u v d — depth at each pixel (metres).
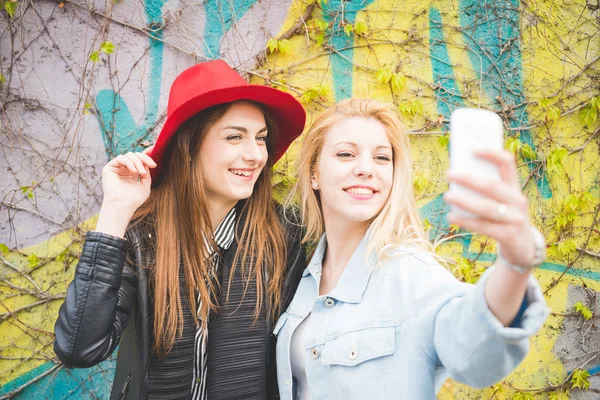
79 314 1.33
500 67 2.52
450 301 1.02
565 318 2.53
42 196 2.43
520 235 0.69
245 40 2.47
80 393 2.41
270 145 1.81
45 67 2.44
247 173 1.65
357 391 1.26
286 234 1.79
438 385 1.27
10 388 2.39
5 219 2.42
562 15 2.54
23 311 2.41
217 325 1.61
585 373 2.49
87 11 2.44
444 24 2.52
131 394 1.52
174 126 1.59
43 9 2.43
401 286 1.25
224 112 1.61
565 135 2.53
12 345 2.40
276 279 1.68
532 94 2.52
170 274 1.57
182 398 1.56
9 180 2.43
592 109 2.50
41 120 2.44
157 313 1.52
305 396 1.49
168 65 2.46
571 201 2.49
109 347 1.38
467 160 0.71
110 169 1.50
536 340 2.53
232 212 1.78
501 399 2.50
